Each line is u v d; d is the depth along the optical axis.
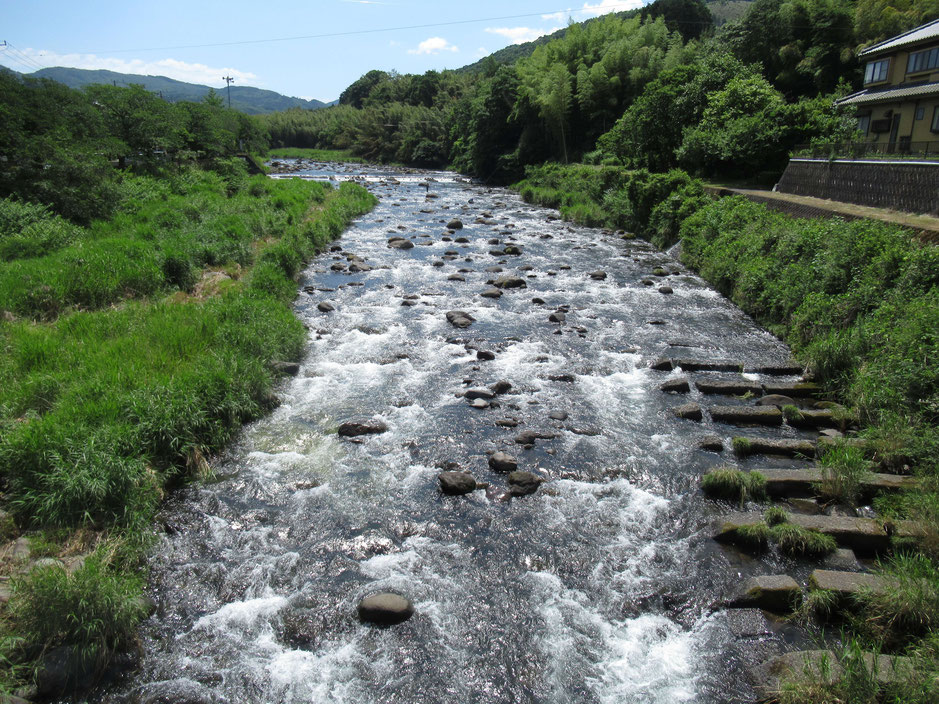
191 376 9.77
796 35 44.84
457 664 5.69
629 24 60.19
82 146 23.22
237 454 9.27
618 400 11.27
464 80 100.81
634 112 37.84
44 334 11.12
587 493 8.38
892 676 5.16
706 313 16.75
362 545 7.30
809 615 6.23
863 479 8.20
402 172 74.06
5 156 20.81
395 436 9.82
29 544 6.62
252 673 5.57
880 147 22.84
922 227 14.13
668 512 7.98
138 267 15.34
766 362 13.05
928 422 9.10
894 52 29.92
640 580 6.79
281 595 6.54
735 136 29.83
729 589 6.63
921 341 10.23
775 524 7.57
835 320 12.98
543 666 5.68
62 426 7.77
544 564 7.03
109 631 5.60
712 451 9.50
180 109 39.16
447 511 7.95
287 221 25.97
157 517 7.69
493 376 12.20
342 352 13.46
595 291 18.97
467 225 31.61
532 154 58.53
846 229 15.02
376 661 5.71
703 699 5.34
